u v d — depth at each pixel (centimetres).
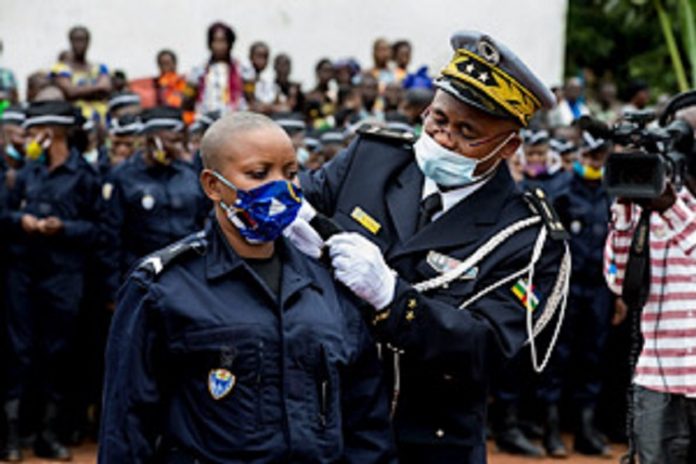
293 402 421
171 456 422
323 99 1561
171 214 1041
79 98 1409
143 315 419
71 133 1048
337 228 469
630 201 588
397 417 491
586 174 1111
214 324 417
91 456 1055
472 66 478
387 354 488
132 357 419
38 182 1030
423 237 489
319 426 425
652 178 545
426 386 488
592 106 1873
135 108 1259
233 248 432
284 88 1554
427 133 490
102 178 1059
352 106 1492
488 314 482
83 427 1109
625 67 2288
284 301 425
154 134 1036
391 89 1477
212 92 1441
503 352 479
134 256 1045
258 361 418
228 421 416
